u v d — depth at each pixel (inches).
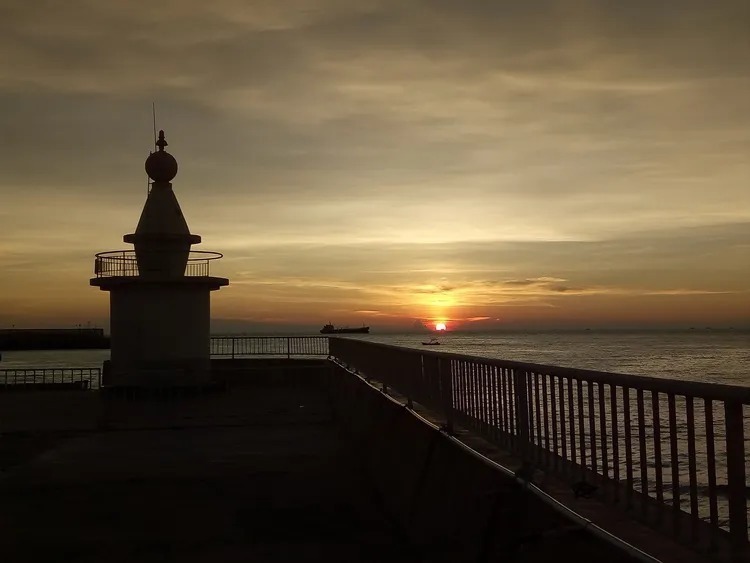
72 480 444.8
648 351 4493.1
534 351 4424.2
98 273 897.5
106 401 836.6
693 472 140.6
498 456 235.6
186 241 911.0
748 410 692.1
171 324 882.1
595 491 178.4
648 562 132.6
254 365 1098.1
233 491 413.1
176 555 298.8
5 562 292.5
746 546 124.0
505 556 190.9
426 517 279.9
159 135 948.0
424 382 359.6
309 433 639.8
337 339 925.2
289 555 296.0
